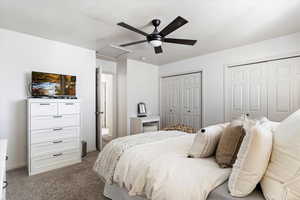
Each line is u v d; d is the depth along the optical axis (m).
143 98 4.68
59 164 2.64
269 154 0.88
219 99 3.59
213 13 2.04
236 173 0.93
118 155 1.59
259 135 0.86
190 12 2.01
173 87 4.66
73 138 2.80
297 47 2.62
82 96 3.41
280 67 2.83
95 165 1.88
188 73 4.27
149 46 3.30
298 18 2.15
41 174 2.39
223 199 0.93
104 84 6.07
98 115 3.64
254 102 3.12
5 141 1.47
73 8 1.95
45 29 2.54
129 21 2.25
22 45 2.67
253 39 2.90
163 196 1.08
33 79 2.54
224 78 3.50
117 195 1.65
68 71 3.19
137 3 1.84
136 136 2.15
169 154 1.43
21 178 2.25
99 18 2.19
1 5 1.89
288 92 2.75
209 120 3.76
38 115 2.43
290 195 0.76
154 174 1.21
